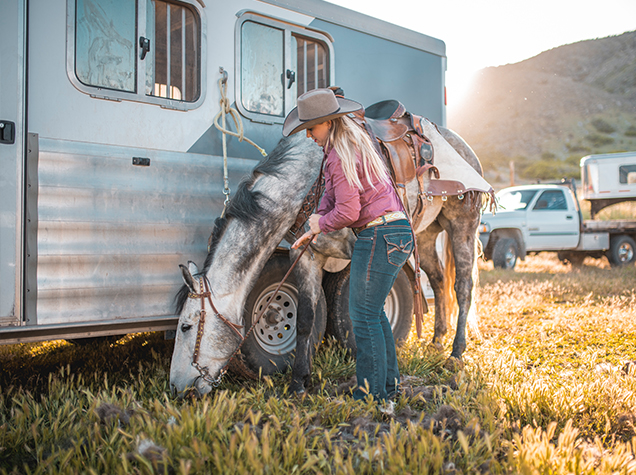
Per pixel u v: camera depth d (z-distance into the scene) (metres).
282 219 3.38
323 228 2.75
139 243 3.38
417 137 4.02
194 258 3.62
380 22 4.71
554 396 2.95
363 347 2.80
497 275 9.38
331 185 2.78
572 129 70.06
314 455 2.10
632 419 2.70
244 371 3.54
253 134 3.97
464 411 2.66
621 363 3.91
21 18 2.97
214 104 3.76
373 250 2.72
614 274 9.85
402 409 2.81
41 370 3.79
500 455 2.32
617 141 64.88
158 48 3.54
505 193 12.06
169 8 3.58
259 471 1.92
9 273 2.92
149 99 3.46
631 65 89.69
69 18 3.17
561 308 6.43
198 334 3.01
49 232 3.06
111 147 3.30
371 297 2.76
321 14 4.30
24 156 2.98
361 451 2.17
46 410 2.80
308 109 2.65
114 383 3.47
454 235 4.43
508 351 4.13
